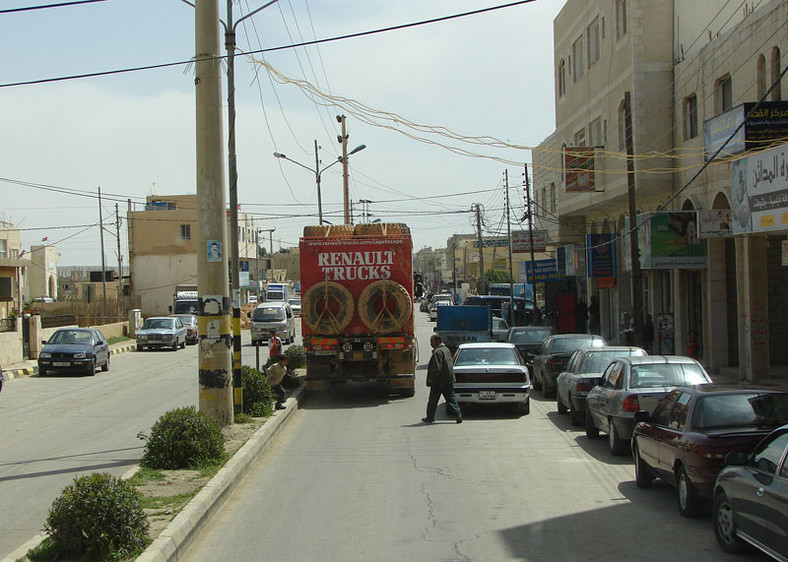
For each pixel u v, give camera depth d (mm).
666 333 26891
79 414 17672
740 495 6590
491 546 7312
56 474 10914
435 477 10539
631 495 9391
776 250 23078
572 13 35188
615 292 34281
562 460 11688
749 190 17453
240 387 14977
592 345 20609
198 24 13320
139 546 6719
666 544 7285
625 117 24750
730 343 22953
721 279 22891
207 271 13375
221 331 13461
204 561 7023
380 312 19406
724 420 8234
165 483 9367
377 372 19844
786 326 23078
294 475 10875
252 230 94750
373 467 11312
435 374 15680
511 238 42594
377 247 19656
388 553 7148
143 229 72875
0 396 21562
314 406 18891
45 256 82188
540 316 43438
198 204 13328
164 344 40344
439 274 143625
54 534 6566
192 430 10516
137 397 20891
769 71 19031
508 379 16391
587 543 7363
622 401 11727
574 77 35219
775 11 18625
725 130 17844
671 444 8531
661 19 25859
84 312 51188
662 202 27047
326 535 7801
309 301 19531
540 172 45344
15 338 31391
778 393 8484
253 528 8125
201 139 13289
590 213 36438
